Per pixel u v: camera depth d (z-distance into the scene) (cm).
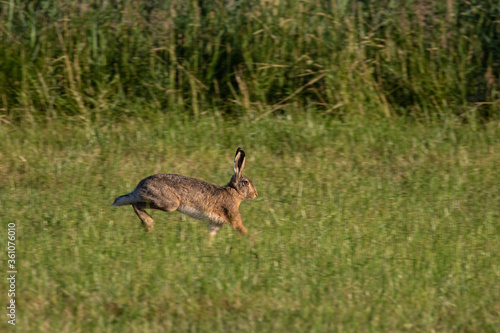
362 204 2059
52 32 2831
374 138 2645
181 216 1925
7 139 2509
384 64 2902
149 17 2914
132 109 2756
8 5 2833
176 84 2873
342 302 1409
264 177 2305
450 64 2906
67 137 2581
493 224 1936
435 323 1359
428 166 2445
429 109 2864
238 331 1287
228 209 1803
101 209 1916
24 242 1648
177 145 2542
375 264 1591
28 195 2059
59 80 2795
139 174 2270
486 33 2962
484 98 2927
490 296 1476
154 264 1555
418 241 1772
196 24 2864
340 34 2897
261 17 2906
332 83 2811
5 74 2731
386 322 1341
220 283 1444
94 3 2891
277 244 1731
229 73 2881
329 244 1723
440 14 2956
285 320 1325
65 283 1430
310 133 2631
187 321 1323
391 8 2945
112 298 1387
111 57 2852
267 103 2859
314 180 2289
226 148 2566
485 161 2475
